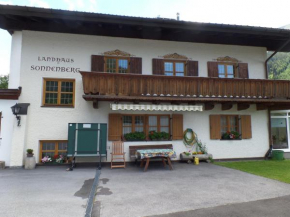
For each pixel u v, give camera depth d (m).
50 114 10.88
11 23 10.90
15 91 10.38
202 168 10.20
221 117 13.01
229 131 12.81
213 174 8.93
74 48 11.45
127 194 6.28
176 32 12.16
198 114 12.48
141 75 10.72
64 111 11.02
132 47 12.09
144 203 5.55
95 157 10.92
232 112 12.88
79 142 10.10
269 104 12.01
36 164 10.48
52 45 11.23
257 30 11.66
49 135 10.77
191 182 7.65
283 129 13.70
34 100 10.80
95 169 9.96
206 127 12.47
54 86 11.24
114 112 11.44
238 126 12.97
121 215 4.81
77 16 10.05
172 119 12.09
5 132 10.27
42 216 4.66
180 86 11.17
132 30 11.92
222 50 13.16
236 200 5.78
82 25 11.32
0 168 9.80
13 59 10.90
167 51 12.47
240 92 11.77
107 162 11.02
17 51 10.94
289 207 5.27
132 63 11.87
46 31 11.24
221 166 10.70
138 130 11.91
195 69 12.55
